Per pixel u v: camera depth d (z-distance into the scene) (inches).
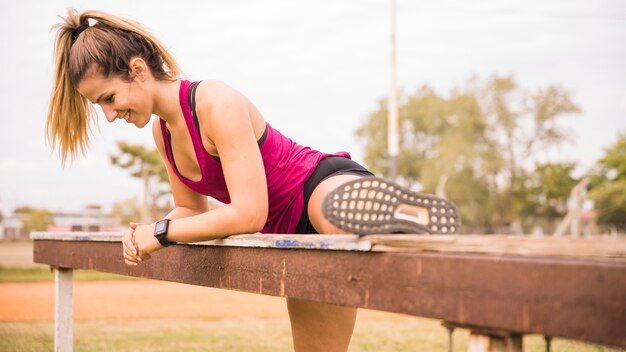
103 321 193.5
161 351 134.7
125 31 67.1
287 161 71.3
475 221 1754.4
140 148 900.0
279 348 137.7
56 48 71.4
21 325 180.4
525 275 34.8
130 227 68.1
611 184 1549.0
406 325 174.1
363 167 75.5
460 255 38.1
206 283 62.7
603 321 31.6
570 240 36.1
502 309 35.6
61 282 100.3
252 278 55.2
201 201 81.7
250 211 61.0
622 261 32.6
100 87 66.0
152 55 67.9
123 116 67.7
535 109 1708.9
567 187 1679.4
